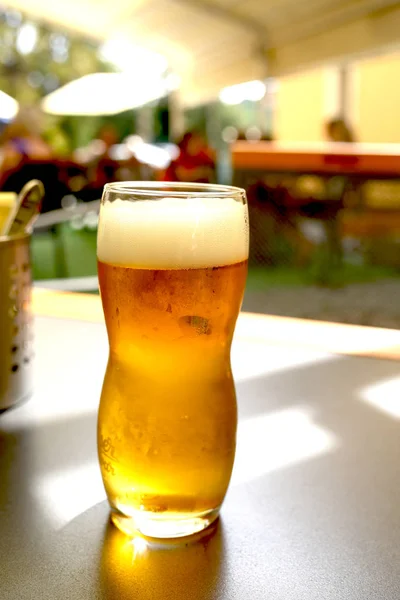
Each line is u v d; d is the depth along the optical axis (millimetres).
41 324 692
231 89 6328
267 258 2904
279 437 449
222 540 340
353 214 3188
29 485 385
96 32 6539
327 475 402
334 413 488
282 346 638
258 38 5680
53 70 8734
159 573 314
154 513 337
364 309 2408
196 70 6875
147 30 6336
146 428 334
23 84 8617
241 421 472
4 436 439
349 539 343
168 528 338
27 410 478
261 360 595
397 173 2645
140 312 327
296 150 2635
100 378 540
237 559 325
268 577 313
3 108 5266
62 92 5930
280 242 2889
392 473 406
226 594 302
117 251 331
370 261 3195
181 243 322
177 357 329
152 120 8078
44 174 3049
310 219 2803
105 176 3834
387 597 302
